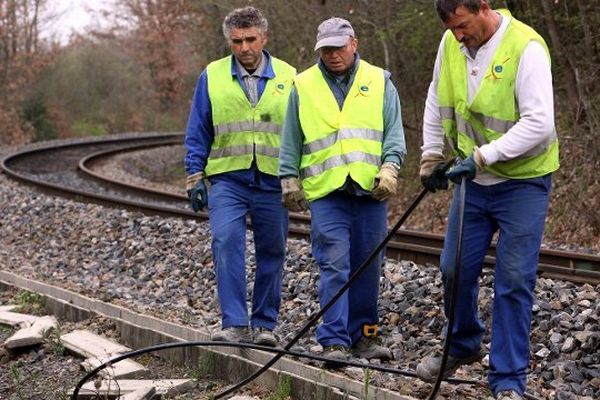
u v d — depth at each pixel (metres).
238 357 6.33
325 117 6.45
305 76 6.58
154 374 6.67
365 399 5.37
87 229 14.27
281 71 7.15
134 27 57.12
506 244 5.17
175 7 37.34
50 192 21.78
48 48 55.81
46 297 9.04
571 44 18.27
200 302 9.55
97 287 10.23
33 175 27.80
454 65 5.24
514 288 5.14
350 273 6.75
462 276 5.36
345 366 6.21
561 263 10.97
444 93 5.35
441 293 8.00
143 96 59.69
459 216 5.07
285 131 6.59
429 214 19.20
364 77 6.55
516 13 19.50
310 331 7.65
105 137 43.00
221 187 7.08
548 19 18.09
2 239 15.37
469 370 6.41
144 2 53.81
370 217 6.61
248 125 7.01
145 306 8.98
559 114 19.50
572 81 18.44
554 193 17.20
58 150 36.78
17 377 6.50
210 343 6.12
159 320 7.80
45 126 55.22
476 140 5.25
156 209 16.86
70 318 8.57
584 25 17.56
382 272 9.02
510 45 5.01
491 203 5.24
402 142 6.55
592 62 17.72
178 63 53.06
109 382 6.04
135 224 13.52
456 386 5.92
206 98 7.09
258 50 6.98
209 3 30.39
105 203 18.92
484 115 5.11
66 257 13.05
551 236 16.08
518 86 4.97
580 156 17.45
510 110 5.05
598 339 6.44
